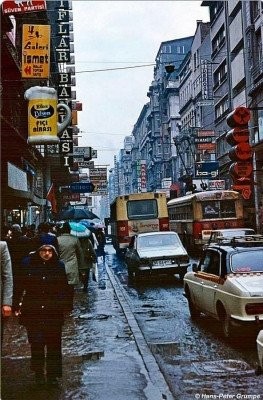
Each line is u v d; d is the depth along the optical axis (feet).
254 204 141.28
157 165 347.15
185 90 258.98
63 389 20.85
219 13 184.34
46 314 21.95
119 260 103.55
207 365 25.40
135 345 29.01
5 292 20.10
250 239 37.83
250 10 144.36
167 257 61.05
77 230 52.85
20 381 22.12
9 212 85.40
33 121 49.44
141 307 44.37
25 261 22.21
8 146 73.41
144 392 20.30
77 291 54.08
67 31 115.14
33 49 59.47
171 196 217.36
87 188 136.98
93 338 31.04
